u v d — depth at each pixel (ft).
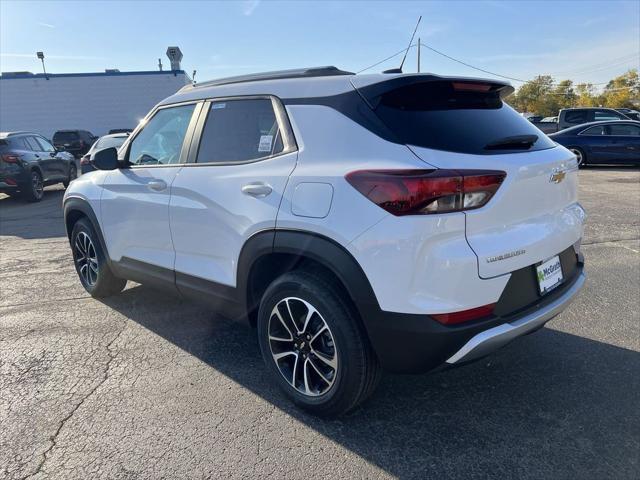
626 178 39.60
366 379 8.20
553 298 8.63
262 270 9.55
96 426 8.77
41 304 14.85
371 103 8.11
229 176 9.71
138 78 104.37
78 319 13.64
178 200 10.85
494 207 7.47
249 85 10.11
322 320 8.34
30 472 7.66
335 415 8.71
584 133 47.60
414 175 7.11
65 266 19.16
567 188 9.14
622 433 8.21
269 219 8.70
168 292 12.08
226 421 8.84
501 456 7.76
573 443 8.00
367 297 7.57
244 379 10.29
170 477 7.49
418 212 7.11
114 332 12.73
